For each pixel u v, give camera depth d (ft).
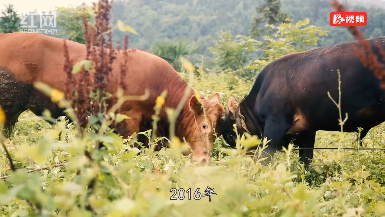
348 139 27.20
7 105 21.76
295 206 8.62
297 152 25.40
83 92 9.53
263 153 23.71
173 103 23.13
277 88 23.73
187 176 8.90
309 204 8.48
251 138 8.48
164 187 8.73
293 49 46.98
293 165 21.24
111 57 9.69
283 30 48.96
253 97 25.16
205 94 31.27
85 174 7.89
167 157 15.07
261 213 9.21
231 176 8.75
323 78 21.99
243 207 8.71
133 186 8.84
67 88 9.51
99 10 9.67
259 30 82.84
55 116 22.00
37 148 7.02
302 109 23.12
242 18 255.91
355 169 19.17
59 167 12.55
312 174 20.72
